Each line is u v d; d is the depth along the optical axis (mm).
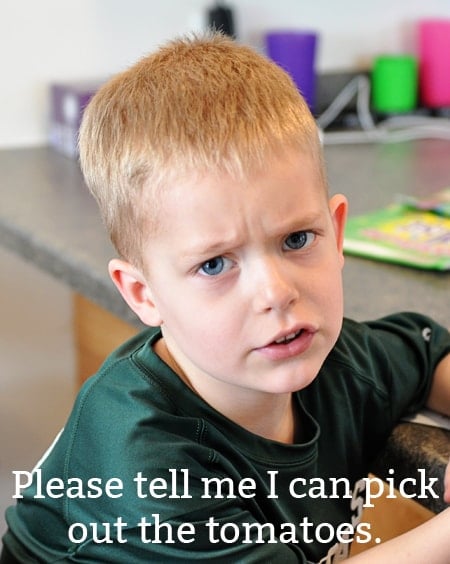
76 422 819
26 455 1735
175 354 821
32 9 1687
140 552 748
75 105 1626
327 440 883
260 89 766
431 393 933
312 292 726
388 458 901
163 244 742
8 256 1656
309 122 759
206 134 725
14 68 1707
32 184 1548
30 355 1728
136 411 772
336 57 1997
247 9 1858
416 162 1695
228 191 704
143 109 769
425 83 2006
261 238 708
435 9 2084
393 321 979
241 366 736
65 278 1266
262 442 816
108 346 1426
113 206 795
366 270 1179
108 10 1739
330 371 893
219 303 725
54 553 830
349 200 1452
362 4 1990
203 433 783
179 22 1807
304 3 1922
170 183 723
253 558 732
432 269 1162
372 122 1975
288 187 711
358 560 759
